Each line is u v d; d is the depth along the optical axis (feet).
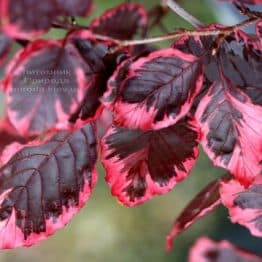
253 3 1.36
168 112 1.40
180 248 4.78
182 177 1.50
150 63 1.38
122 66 1.35
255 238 3.48
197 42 1.43
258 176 1.57
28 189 1.46
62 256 5.25
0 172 1.44
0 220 1.46
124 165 1.49
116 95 1.36
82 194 1.48
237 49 1.45
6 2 1.09
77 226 5.19
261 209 1.60
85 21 3.22
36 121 1.23
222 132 1.46
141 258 5.01
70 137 1.45
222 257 1.98
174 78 1.40
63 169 1.46
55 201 1.47
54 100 1.23
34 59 1.22
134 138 1.48
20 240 1.47
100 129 1.85
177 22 3.18
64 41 1.25
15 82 1.22
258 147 1.45
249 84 1.45
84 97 1.34
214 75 1.44
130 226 5.08
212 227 4.52
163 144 1.49
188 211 1.65
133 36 1.61
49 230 1.47
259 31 1.44
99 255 5.11
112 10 1.54
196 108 1.47
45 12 1.12
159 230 5.04
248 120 1.45
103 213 5.07
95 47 1.32
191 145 1.49
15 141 1.48
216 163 1.47
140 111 1.38
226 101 1.45
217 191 1.63
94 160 1.47
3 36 1.16
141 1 3.00
